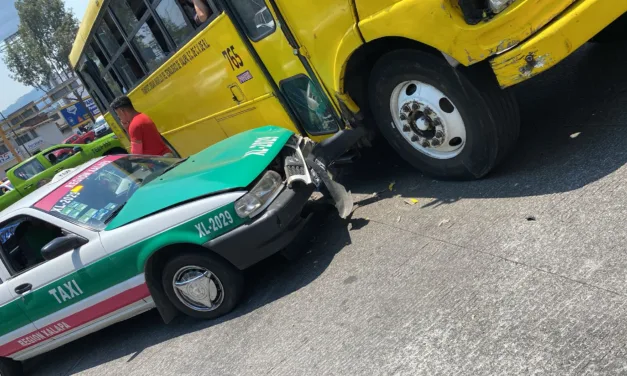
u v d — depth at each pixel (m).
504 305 2.72
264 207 3.87
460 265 3.20
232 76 5.58
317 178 4.38
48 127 50.44
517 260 2.98
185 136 7.53
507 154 3.86
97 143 16.38
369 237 4.10
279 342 3.48
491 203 3.65
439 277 3.20
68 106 45.66
